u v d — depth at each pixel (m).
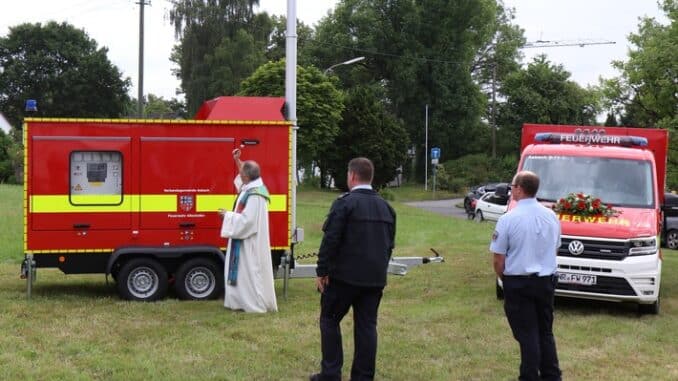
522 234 6.44
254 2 54.22
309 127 41.25
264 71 41.03
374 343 6.42
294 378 6.74
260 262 9.34
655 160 11.80
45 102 64.56
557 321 9.58
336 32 67.69
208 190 10.12
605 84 33.38
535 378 6.44
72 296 10.17
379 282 6.37
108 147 9.84
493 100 66.69
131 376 6.58
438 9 65.50
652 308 10.16
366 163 6.50
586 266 9.81
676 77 30.83
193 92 52.12
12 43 65.38
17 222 19.11
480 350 7.88
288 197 10.37
